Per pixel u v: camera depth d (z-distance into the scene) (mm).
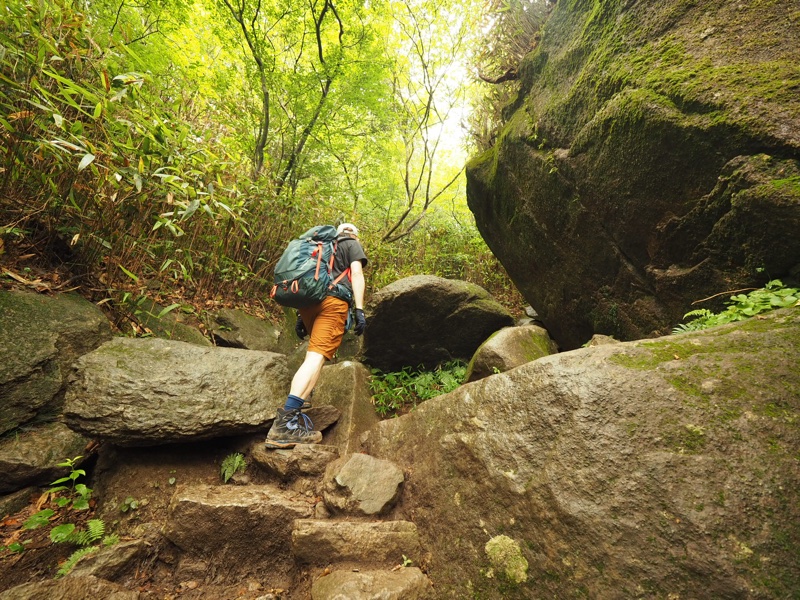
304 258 2684
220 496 2209
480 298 4445
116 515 2221
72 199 2729
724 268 2152
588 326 3514
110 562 1923
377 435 2656
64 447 2377
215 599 1937
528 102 3895
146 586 1957
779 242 1809
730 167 1969
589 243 3186
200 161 3367
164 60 5027
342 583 1653
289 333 5035
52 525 2111
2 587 1797
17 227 2795
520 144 3760
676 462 1317
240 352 2988
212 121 5293
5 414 2260
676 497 1261
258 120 5973
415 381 4059
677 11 2459
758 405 1356
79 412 2240
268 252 5180
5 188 2645
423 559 1865
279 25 6262
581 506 1381
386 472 2205
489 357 3555
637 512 1289
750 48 2068
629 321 2941
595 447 1454
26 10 2365
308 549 1899
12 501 2139
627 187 2646
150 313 3383
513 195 4020
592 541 1317
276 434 2549
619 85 2637
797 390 1361
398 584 1673
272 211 4945
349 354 4918
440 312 4277
